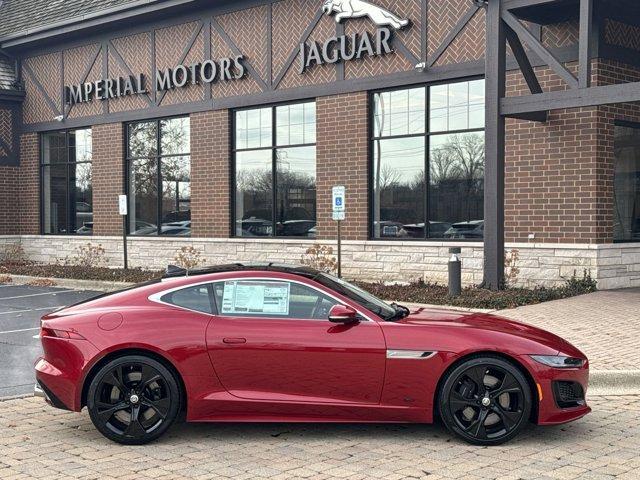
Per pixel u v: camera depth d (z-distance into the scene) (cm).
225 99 1864
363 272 1619
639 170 1427
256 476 521
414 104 1555
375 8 1576
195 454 573
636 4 1305
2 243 2369
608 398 728
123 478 520
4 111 2372
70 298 1580
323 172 1686
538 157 1371
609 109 1334
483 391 586
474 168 1474
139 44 2058
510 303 1171
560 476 514
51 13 2294
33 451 583
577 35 1334
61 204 2314
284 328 602
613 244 1341
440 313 671
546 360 585
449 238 1511
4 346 1040
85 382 603
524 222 1391
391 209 1597
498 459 552
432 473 522
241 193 1869
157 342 595
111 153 2142
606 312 1101
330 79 1666
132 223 2114
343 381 595
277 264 688
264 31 1786
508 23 1241
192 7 1903
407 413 596
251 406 597
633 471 523
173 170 2016
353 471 529
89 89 2175
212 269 657
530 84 1286
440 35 1494
